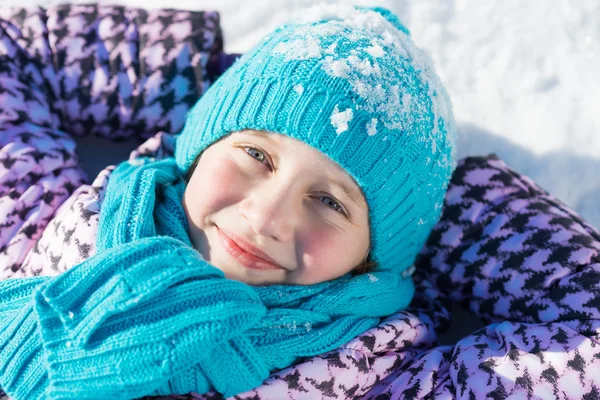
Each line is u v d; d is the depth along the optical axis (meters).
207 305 1.04
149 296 1.01
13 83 1.57
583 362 1.21
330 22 1.32
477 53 1.92
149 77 1.63
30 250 1.41
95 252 1.23
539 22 1.93
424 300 1.59
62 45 1.63
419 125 1.25
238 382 1.13
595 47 1.89
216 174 1.22
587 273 1.35
